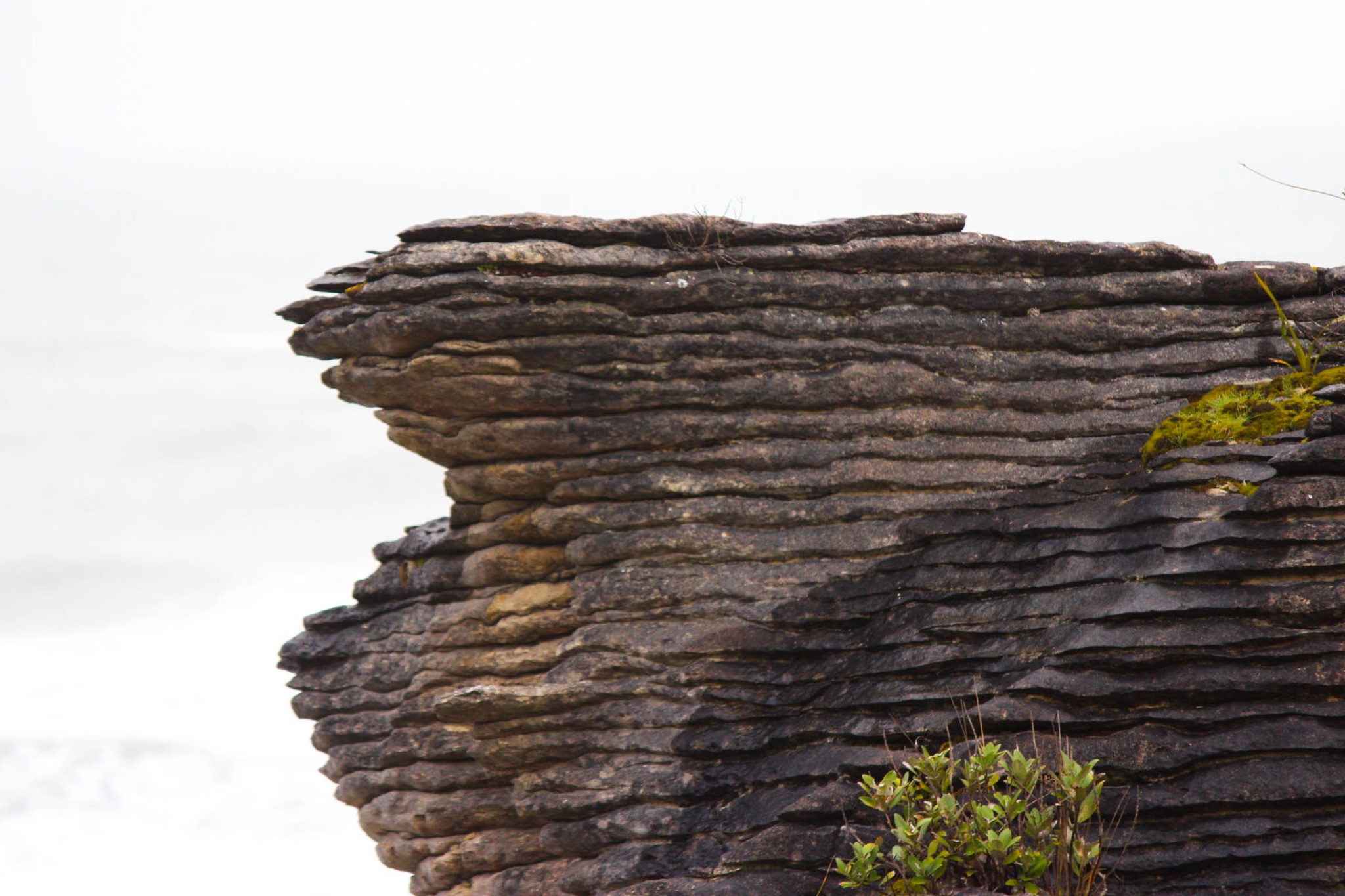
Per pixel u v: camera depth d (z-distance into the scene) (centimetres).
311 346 1476
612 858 1232
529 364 1365
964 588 1261
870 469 1387
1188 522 1173
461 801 1451
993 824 1052
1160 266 1479
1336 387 1194
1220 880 1008
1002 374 1435
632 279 1368
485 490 1478
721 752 1251
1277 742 1041
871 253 1411
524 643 1487
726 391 1390
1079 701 1103
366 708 1588
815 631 1309
